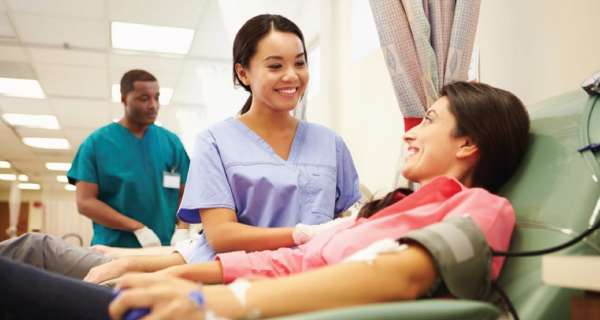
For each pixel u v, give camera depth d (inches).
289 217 60.0
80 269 63.2
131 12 174.4
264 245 55.0
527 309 32.0
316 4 135.0
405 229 38.4
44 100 264.7
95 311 34.1
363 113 120.0
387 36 72.8
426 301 25.2
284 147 64.2
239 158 61.0
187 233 109.5
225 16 124.7
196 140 63.1
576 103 42.3
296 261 47.3
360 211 46.0
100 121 306.0
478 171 41.6
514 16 72.7
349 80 128.0
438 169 42.4
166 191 115.7
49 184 536.1
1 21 181.2
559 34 64.7
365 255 28.3
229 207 58.8
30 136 338.0
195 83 243.8
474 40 73.5
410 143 44.4
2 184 541.6
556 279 25.3
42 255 62.5
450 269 28.5
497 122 40.6
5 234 576.7
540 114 44.3
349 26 129.0
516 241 36.3
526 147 42.2
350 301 26.7
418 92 72.2
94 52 208.1
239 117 65.3
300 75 62.2
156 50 206.5
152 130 116.6
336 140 67.6
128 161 111.5
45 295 32.7
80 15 176.6
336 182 66.0
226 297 25.7
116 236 108.8
